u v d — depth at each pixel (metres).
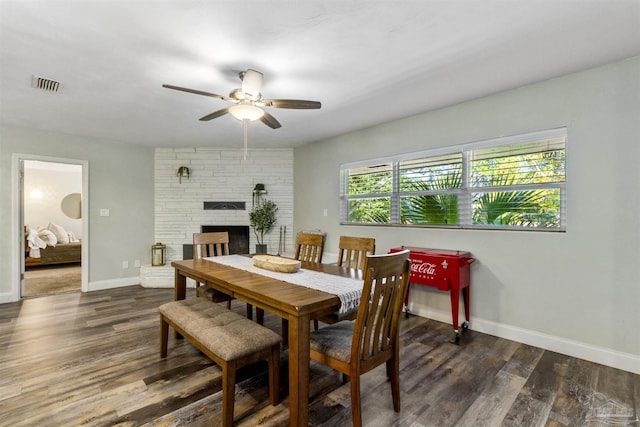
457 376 2.16
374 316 1.62
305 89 2.77
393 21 1.79
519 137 2.78
